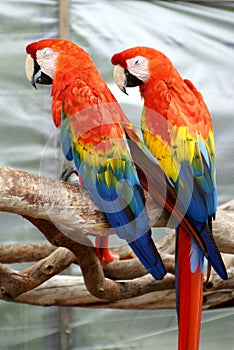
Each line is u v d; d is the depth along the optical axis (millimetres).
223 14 7375
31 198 3771
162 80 4609
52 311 7773
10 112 7227
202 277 4371
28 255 5309
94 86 4328
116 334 7887
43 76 4879
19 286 5008
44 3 7125
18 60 7160
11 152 7266
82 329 7832
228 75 7457
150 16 7328
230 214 4797
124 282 4945
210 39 7402
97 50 7246
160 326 7930
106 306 5609
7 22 7086
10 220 7414
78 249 4223
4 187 3695
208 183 4309
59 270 4938
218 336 7906
